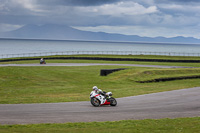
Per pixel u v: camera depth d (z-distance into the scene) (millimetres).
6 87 32125
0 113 16219
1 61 87938
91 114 16875
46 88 32188
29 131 11422
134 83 41375
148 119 15320
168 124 13922
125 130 12141
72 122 14375
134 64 77625
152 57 100875
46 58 98312
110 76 47781
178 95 27328
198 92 29969
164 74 49688
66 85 36438
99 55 110188
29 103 20828
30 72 45875
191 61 87188
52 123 13844
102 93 20266
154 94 28172
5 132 10969
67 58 99062
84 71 54406
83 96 26344
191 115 17391
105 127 12883
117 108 19422
